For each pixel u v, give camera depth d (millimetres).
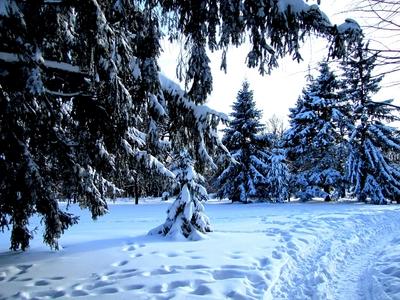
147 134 5770
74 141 6844
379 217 15977
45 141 6340
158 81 5285
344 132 28641
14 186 5695
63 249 8719
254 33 4809
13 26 4066
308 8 4438
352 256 8828
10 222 7133
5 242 10305
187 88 5625
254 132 31047
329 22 4480
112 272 6578
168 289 5586
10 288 5688
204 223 10664
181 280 5930
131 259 7578
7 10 3926
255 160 29656
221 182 30938
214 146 6383
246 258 7465
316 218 14914
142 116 5785
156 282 5852
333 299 5523
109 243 9508
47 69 5570
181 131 6109
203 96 5344
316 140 28391
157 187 7512
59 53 6086
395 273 6504
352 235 11547
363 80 4992
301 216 16047
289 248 8688
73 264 7219
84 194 7363
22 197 5824
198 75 5172
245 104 31203
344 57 4684
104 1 4863
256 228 12234
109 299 5094
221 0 4590
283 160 29656
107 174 7016
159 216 17594
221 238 10172
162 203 30125
